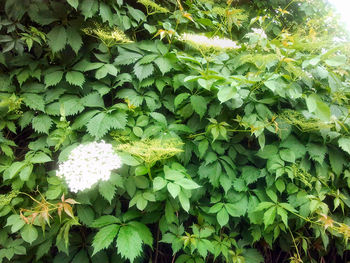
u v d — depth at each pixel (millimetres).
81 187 1454
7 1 1803
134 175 1769
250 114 1922
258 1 3039
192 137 2025
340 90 2127
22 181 1739
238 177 2105
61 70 1985
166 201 1797
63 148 1826
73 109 1854
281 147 2014
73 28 1932
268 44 2104
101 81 2027
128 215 1740
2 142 1833
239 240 2133
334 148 2031
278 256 2477
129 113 1906
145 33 2459
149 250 2174
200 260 1855
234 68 2133
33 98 1857
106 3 2012
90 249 1867
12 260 1799
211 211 1865
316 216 2002
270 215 1753
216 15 2662
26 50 2082
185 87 2113
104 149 1547
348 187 2229
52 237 1743
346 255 2598
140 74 1983
